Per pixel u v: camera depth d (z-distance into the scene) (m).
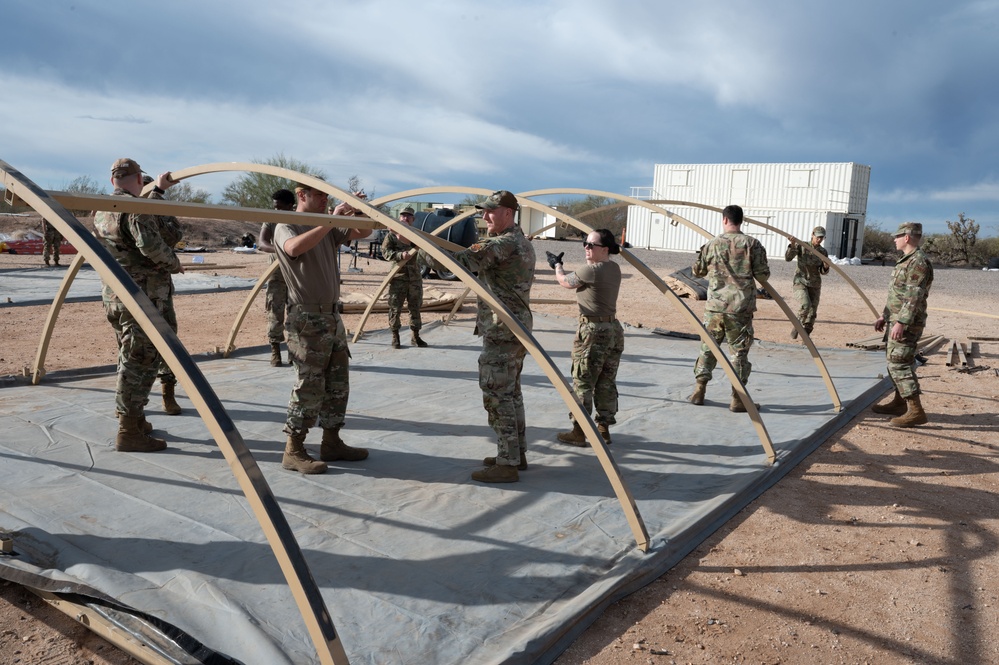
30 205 2.71
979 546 4.00
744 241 6.41
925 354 10.08
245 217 3.33
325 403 4.74
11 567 3.13
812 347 6.48
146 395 4.83
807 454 5.58
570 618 2.96
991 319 14.38
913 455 5.62
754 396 7.25
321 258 4.43
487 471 4.55
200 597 2.99
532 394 7.05
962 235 39.47
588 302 5.22
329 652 2.15
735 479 4.79
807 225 37.16
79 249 2.54
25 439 4.99
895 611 3.29
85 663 2.69
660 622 3.14
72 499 3.99
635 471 4.90
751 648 2.96
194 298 14.90
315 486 4.35
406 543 3.63
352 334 10.23
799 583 3.53
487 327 4.48
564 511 4.12
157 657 2.58
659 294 17.86
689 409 6.62
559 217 5.41
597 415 5.47
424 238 3.73
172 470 4.52
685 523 3.97
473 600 3.11
